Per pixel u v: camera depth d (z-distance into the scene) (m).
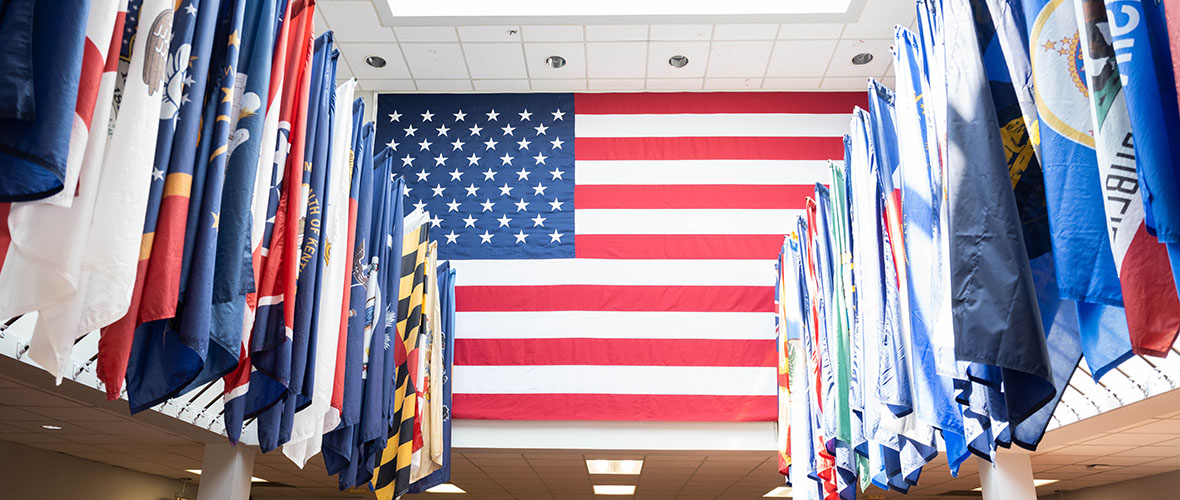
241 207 3.21
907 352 4.79
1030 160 3.11
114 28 2.53
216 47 3.35
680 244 9.75
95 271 2.48
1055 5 2.84
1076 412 5.79
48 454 10.05
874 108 5.48
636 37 9.69
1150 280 2.21
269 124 3.57
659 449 8.95
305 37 4.06
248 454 7.29
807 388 8.04
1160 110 2.20
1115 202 2.31
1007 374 2.89
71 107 2.14
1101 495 12.33
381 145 10.62
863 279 5.63
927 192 4.33
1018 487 6.95
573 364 9.16
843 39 9.70
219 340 2.98
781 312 8.91
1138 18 2.29
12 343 4.05
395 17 9.33
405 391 7.37
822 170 10.20
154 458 10.34
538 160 10.38
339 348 4.92
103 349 2.68
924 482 11.79
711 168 10.21
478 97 10.88
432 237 9.99
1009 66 3.15
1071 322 2.95
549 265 9.70
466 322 9.43
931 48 4.14
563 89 10.77
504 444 8.97
